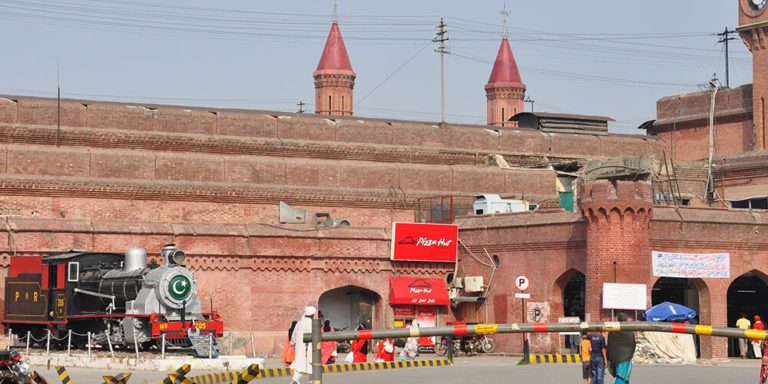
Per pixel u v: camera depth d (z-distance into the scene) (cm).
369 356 4684
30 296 4312
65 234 4741
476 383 3061
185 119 5959
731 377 3297
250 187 5825
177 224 4931
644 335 4494
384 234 5253
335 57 10162
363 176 6106
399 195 6131
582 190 4775
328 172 6038
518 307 5100
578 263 4847
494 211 5747
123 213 5550
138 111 5869
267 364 4303
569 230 4891
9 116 5609
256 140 6072
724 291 4894
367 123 6400
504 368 3788
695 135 7269
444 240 5322
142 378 3250
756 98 6862
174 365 3578
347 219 5975
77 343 4231
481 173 6312
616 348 2484
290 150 6147
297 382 2780
